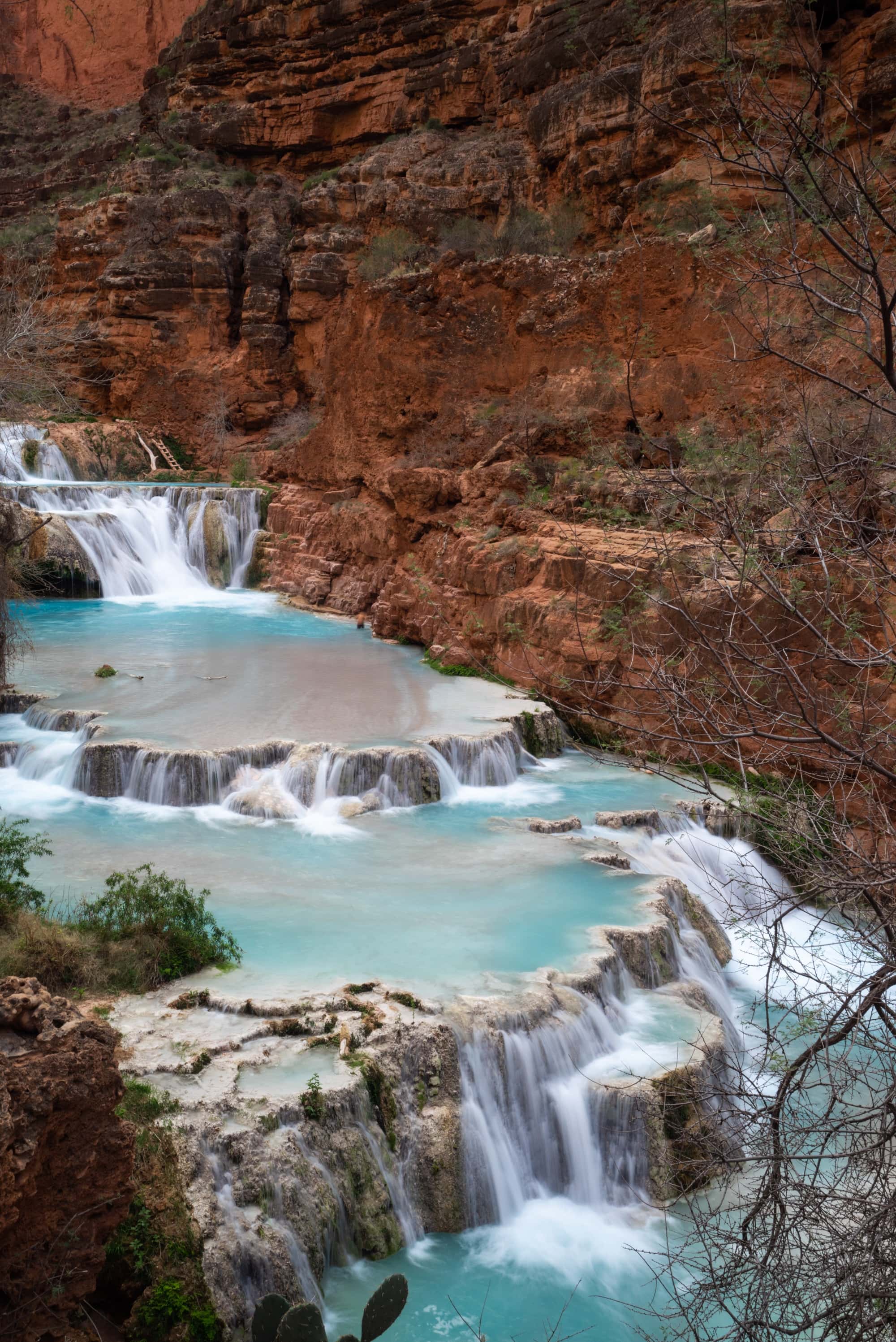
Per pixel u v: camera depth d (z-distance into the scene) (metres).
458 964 14.59
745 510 7.29
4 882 15.01
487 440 30.16
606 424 26.77
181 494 41.59
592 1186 12.91
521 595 25.23
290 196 56.06
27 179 73.31
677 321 25.48
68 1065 7.70
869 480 7.30
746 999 16.64
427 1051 12.73
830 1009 7.85
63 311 55.22
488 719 23.14
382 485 33.16
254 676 26.75
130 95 81.00
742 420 14.95
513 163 46.91
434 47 53.38
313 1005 13.18
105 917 14.82
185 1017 13.03
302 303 51.75
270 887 17.00
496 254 42.34
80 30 82.62
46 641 30.36
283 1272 10.55
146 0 80.06
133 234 54.16
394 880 17.38
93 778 20.88
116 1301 9.75
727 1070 13.94
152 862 17.86
